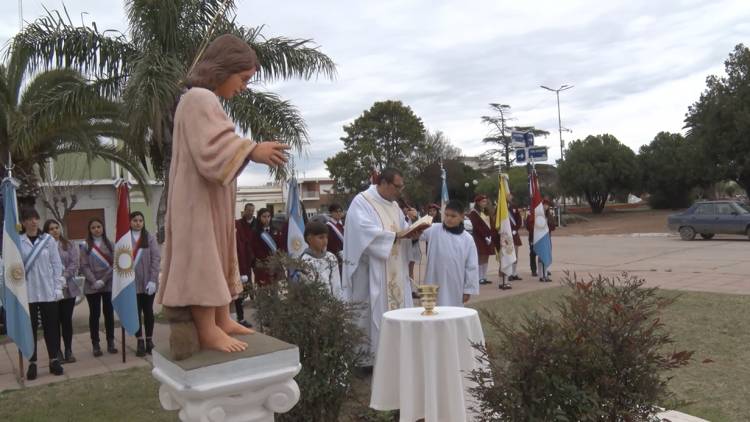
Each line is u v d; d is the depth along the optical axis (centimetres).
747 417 472
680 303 926
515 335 294
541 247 1323
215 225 294
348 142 3891
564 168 4566
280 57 1065
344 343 443
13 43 967
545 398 277
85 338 925
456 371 439
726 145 3062
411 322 445
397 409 485
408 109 3881
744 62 3041
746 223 2067
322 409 440
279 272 463
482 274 1350
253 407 296
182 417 290
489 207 1366
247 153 271
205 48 321
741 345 678
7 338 948
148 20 961
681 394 525
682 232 2238
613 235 2817
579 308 297
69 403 588
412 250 773
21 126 997
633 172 4425
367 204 647
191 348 285
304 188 5281
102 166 2503
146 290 797
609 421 276
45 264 709
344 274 651
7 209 674
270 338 320
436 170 3969
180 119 287
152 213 2597
